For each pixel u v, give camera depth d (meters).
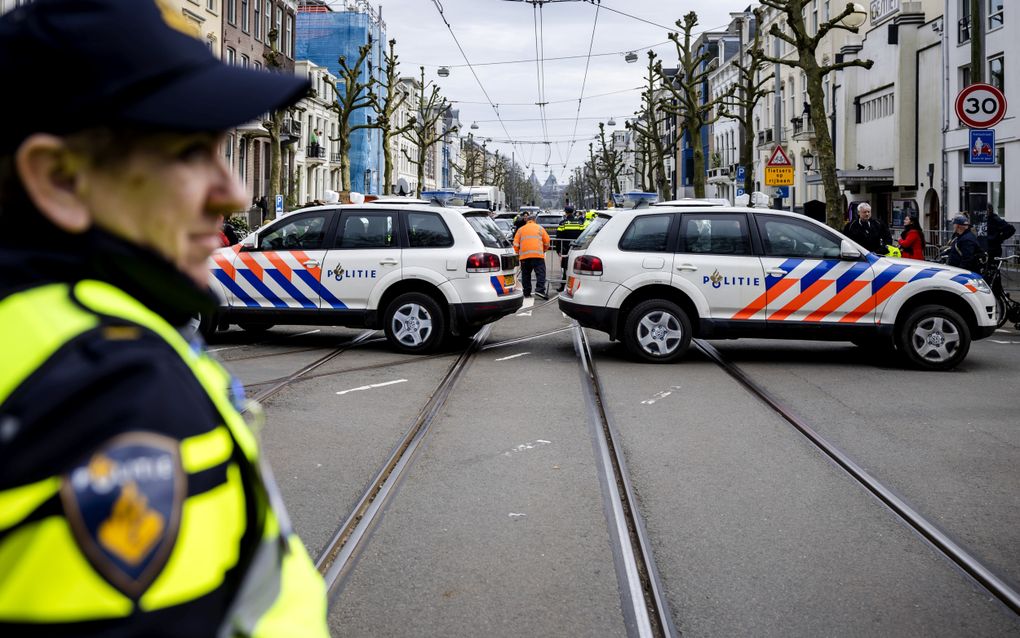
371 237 12.67
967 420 8.36
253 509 1.10
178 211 1.09
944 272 11.52
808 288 11.60
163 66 1.05
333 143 72.81
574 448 7.24
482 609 4.14
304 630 1.16
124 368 0.95
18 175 1.02
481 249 12.57
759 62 38.16
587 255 12.02
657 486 6.19
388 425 8.04
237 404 1.33
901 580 4.54
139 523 0.91
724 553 4.90
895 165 40.38
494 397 9.41
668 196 58.81
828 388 10.04
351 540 5.04
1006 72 32.22
